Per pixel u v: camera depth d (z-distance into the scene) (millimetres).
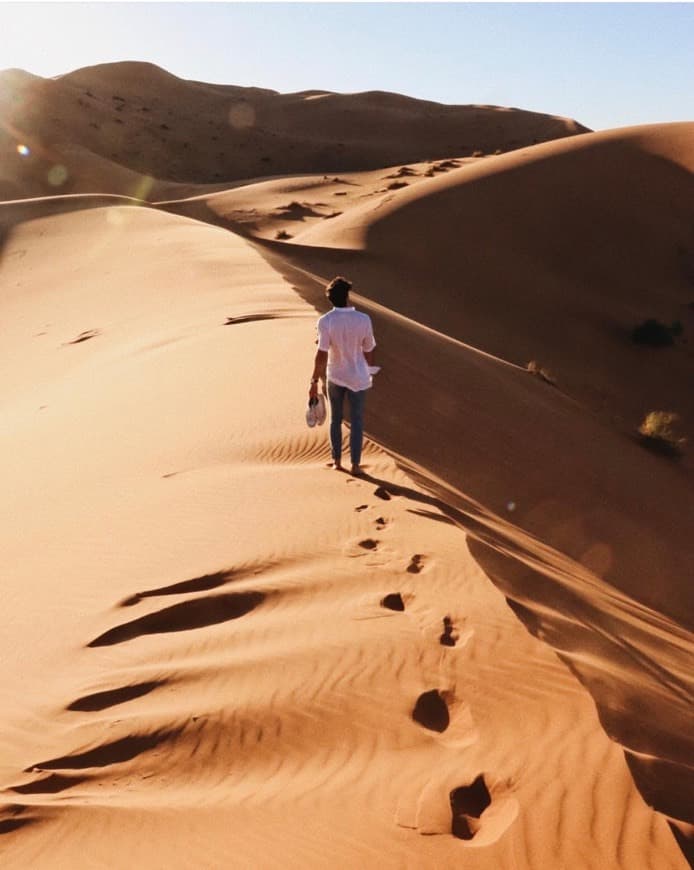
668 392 41906
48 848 4227
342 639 5652
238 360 15828
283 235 63781
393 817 3992
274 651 5691
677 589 13484
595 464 17734
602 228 55312
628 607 9500
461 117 157125
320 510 8375
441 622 5688
